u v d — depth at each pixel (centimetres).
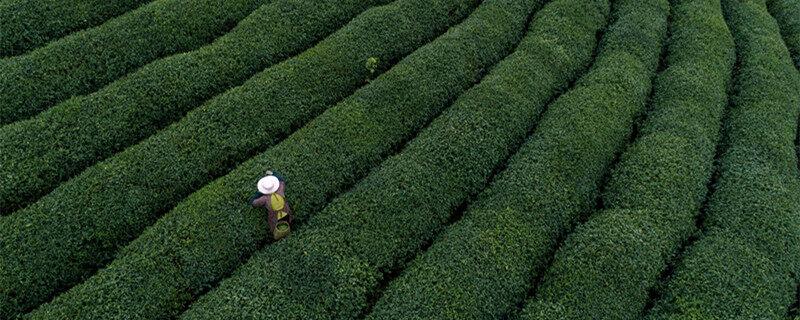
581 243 1956
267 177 1825
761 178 2234
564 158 2222
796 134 2578
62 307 1683
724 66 2845
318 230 1923
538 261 1950
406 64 2556
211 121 2227
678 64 2811
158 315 1714
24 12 2527
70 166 2075
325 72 2495
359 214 1977
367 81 2573
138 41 2512
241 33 2622
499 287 1828
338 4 2875
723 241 2005
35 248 1803
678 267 1942
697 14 3141
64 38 2502
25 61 2348
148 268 1770
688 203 2141
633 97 2577
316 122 2280
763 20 3225
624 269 1886
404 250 1938
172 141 2142
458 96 2541
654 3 3180
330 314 1741
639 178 2195
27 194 1978
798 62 3061
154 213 1984
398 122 2348
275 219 1866
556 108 2480
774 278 1911
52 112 2184
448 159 2186
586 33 2923
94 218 1894
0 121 2200
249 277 1784
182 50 2600
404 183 2072
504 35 2850
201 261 1822
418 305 1748
